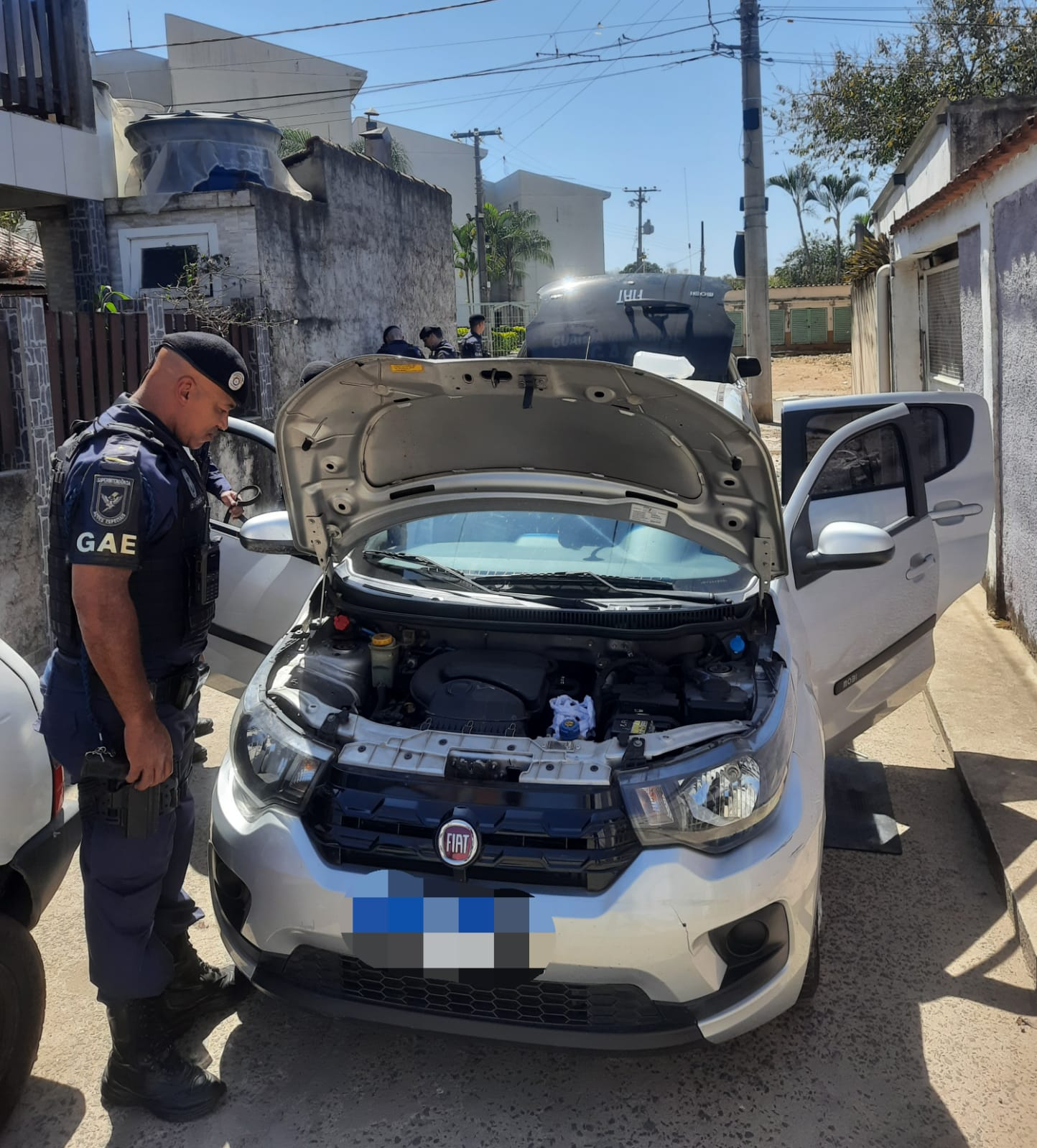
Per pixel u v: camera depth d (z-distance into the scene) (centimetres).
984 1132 236
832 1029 272
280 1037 275
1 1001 234
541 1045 230
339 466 294
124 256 1038
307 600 336
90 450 223
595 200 4278
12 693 245
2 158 863
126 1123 247
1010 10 1864
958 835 374
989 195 614
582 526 320
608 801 234
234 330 902
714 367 802
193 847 380
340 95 2838
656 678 288
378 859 237
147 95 2647
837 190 4619
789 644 292
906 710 499
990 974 294
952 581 396
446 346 1078
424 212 1551
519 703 273
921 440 392
